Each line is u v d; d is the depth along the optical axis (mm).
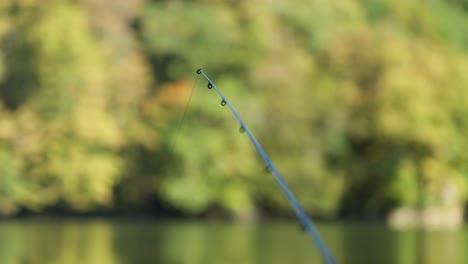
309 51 147375
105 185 131500
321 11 149250
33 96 130750
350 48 144375
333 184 139750
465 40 181000
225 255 82062
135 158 138500
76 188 130875
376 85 142000
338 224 131625
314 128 140625
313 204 139250
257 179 137875
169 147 135000
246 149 135625
